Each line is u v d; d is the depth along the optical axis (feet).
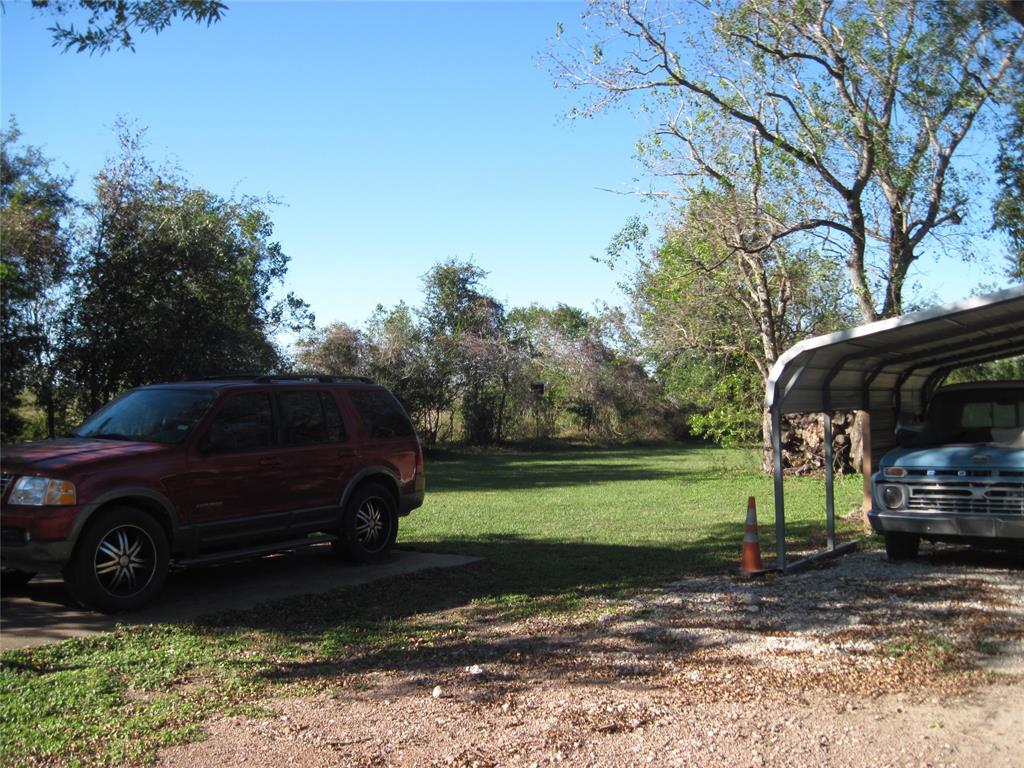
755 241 53.36
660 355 76.23
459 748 14.90
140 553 24.93
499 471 86.38
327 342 108.37
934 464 30.30
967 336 34.14
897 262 46.19
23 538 23.25
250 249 69.67
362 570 31.30
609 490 64.90
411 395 114.21
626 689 17.94
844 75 44.39
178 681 18.85
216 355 63.00
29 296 54.13
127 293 60.80
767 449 74.38
